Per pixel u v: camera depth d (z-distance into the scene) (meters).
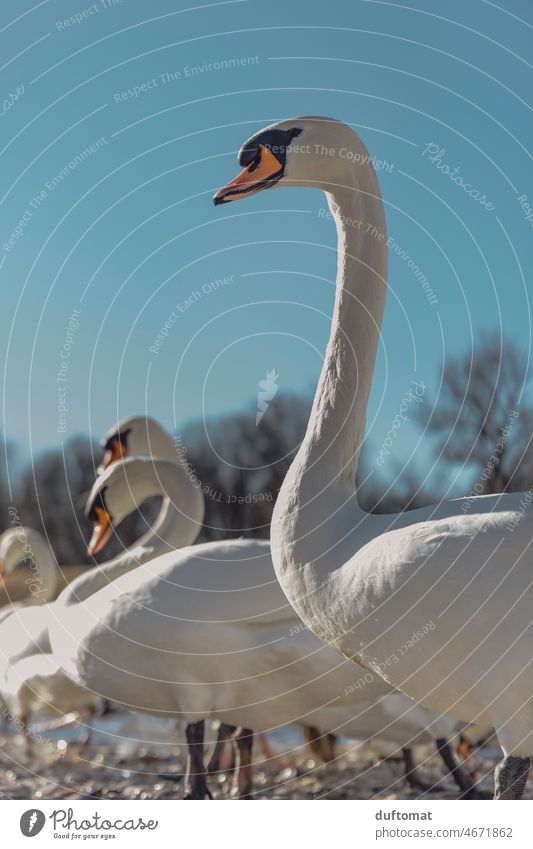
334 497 4.69
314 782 7.79
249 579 6.39
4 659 9.25
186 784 6.50
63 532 15.04
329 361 4.94
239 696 6.48
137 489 8.83
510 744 4.21
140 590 6.50
